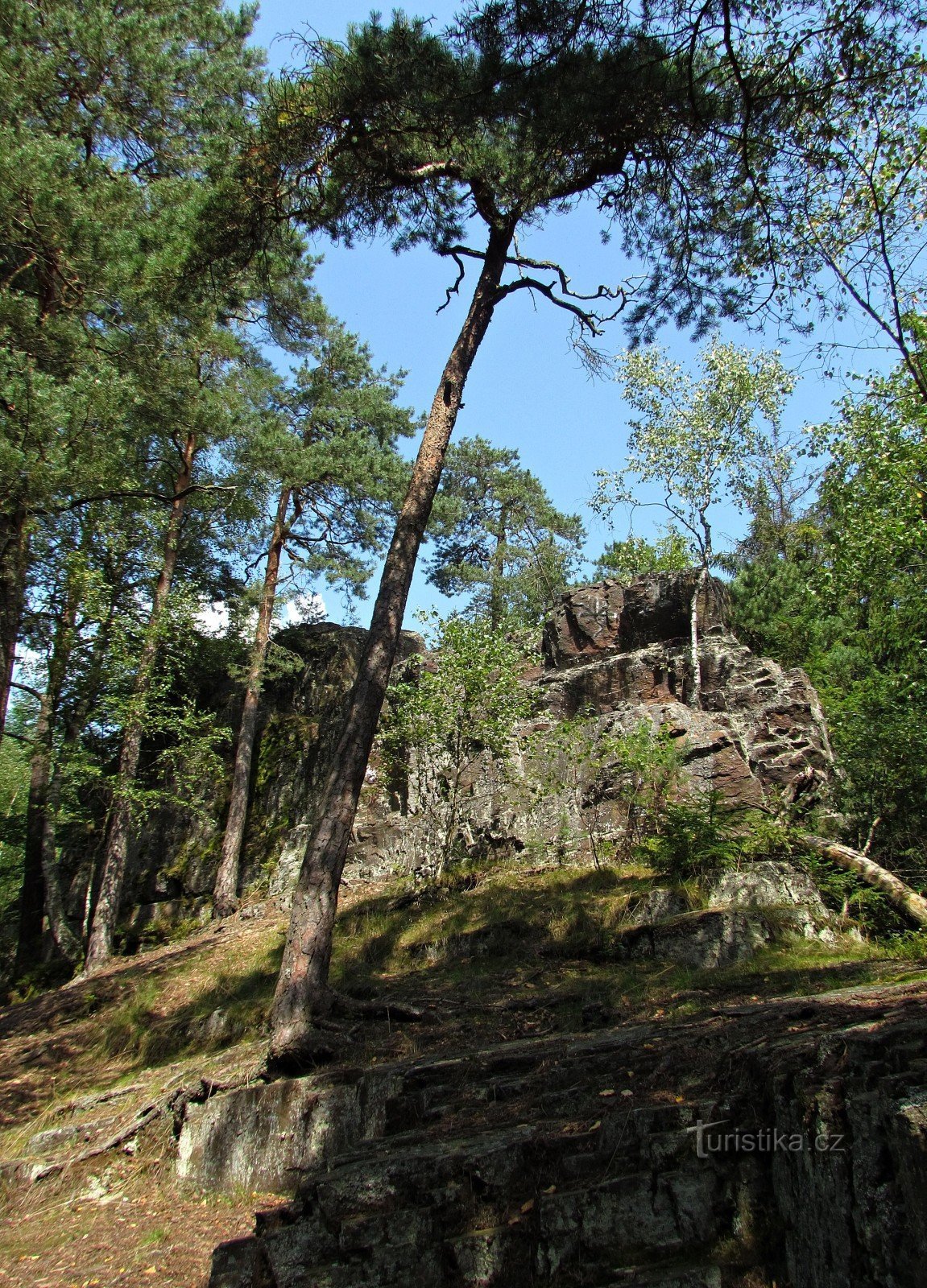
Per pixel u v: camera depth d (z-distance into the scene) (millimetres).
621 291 10781
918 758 11469
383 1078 6438
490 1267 4199
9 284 11914
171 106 14602
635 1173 4270
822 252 9266
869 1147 3498
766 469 18594
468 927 11430
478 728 14125
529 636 16562
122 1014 12602
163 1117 8000
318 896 8469
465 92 8469
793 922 9258
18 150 10984
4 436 10406
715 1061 5004
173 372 13234
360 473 19422
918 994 5688
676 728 13305
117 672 17922
